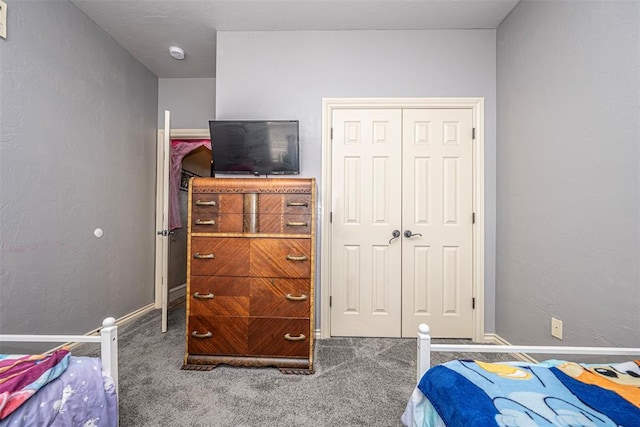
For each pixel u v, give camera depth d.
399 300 2.27
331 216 2.28
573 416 0.72
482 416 0.70
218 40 2.28
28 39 1.69
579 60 1.47
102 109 2.29
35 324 1.75
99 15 2.12
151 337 2.26
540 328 1.74
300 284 1.78
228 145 2.13
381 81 2.26
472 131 2.25
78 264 2.06
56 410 0.86
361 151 2.28
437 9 2.03
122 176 2.53
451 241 2.26
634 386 0.86
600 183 1.36
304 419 1.37
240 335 1.79
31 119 1.71
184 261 3.62
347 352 2.02
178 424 1.33
